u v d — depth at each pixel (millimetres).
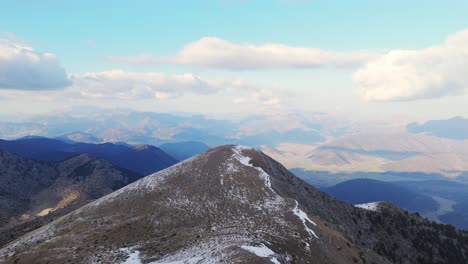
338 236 76750
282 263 56469
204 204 83188
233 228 71188
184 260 59312
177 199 86312
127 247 68312
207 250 61469
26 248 74062
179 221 77750
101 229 76750
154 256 63562
